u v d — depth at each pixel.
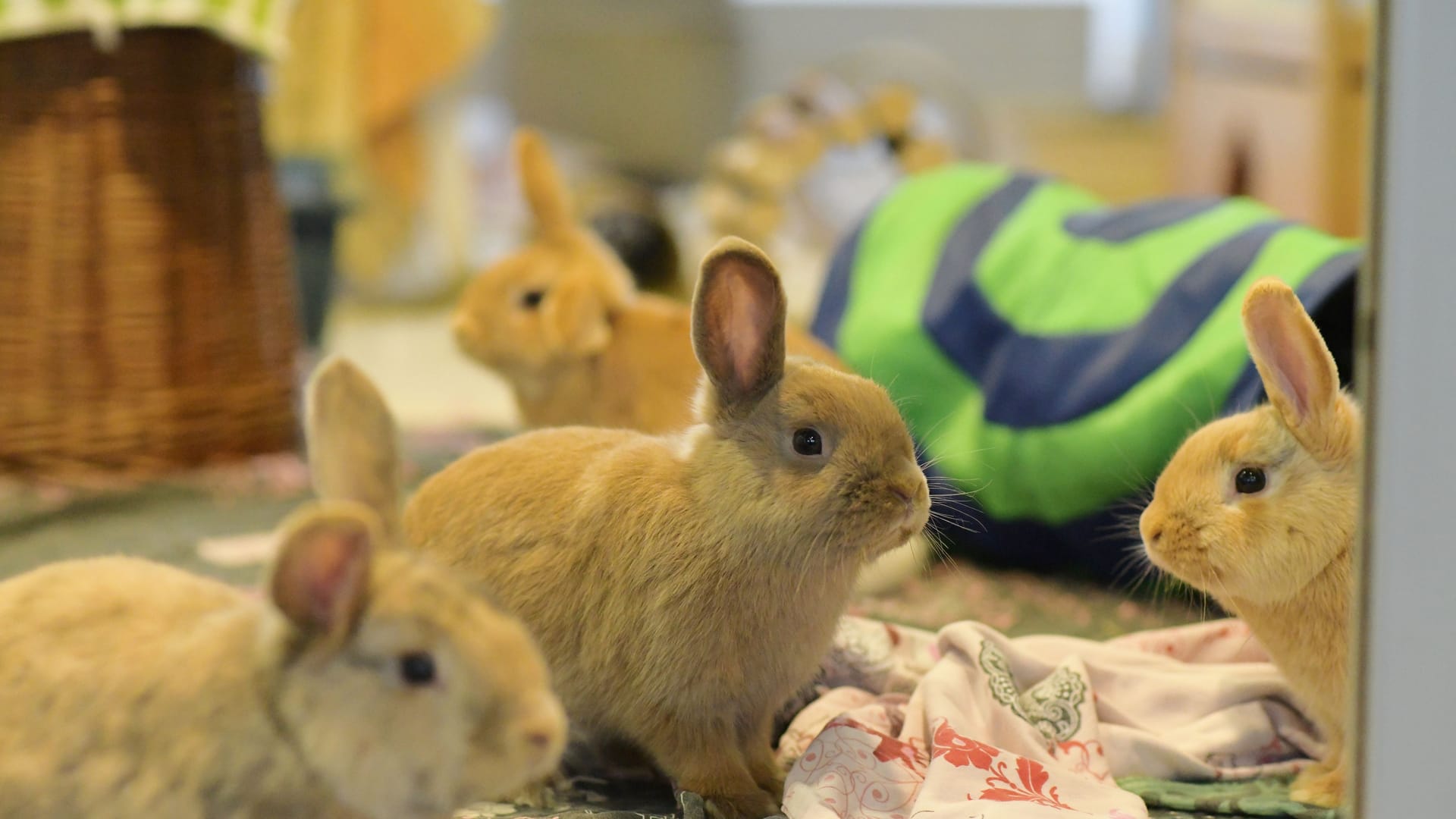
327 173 4.29
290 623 1.00
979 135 4.72
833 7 7.03
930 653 1.72
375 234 5.19
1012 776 1.39
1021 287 2.46
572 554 1.44
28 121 2.68
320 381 1.13
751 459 1.37
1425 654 1.07
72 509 2.59
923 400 2.48
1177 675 1.67
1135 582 2.14
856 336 2.61
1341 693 1.44
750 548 1.36
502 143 6.73
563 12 6.94
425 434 3.30
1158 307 2.19
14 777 1.04
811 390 1.37
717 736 1.43
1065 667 1.62
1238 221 2.25
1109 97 7.18
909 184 2.86
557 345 2.44
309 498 2.71
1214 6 4.39
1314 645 1.44
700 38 6.92
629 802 1.48
